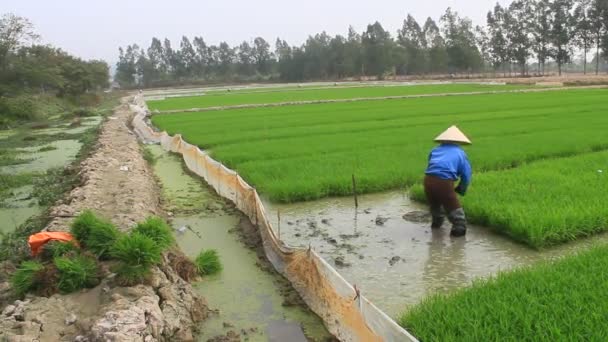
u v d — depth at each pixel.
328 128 22.05
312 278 6.35
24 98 43.16
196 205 11.61
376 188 11.78
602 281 5.81
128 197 10.17
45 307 5.46
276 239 7.84
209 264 7.61
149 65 125.44
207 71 127.44
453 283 6.95
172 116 32.94
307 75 112.00
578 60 160.25
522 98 36.09
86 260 6.25
